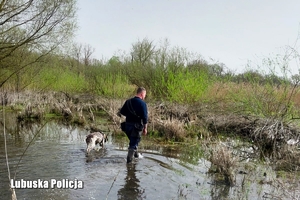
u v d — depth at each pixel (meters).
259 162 7.56
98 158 7.49
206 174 6.46
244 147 9.14
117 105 15.23
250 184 5.88
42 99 18.80
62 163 6.95
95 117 15.27
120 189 5.43
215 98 13.47
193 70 16.02
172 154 8.15
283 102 10.04
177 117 12.70
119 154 8.01
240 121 11.21
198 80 14.18
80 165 6.83
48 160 7.18
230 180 5.88
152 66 19.39
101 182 5.75
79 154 7.85
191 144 9.41
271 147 9.05
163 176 6.23
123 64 23.09
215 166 7.05
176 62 17.64
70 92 24.45
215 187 5.68
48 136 10.48
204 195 5.27
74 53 21.44
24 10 15.41
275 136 8.98
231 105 12.53
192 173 6.50
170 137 10.04
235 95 11.54
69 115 15.46
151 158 7.66
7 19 15.14
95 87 23.50
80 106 17.98
